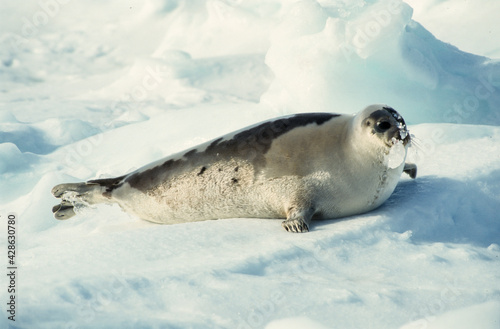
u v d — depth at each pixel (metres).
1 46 47.59
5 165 21.00
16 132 25.09
